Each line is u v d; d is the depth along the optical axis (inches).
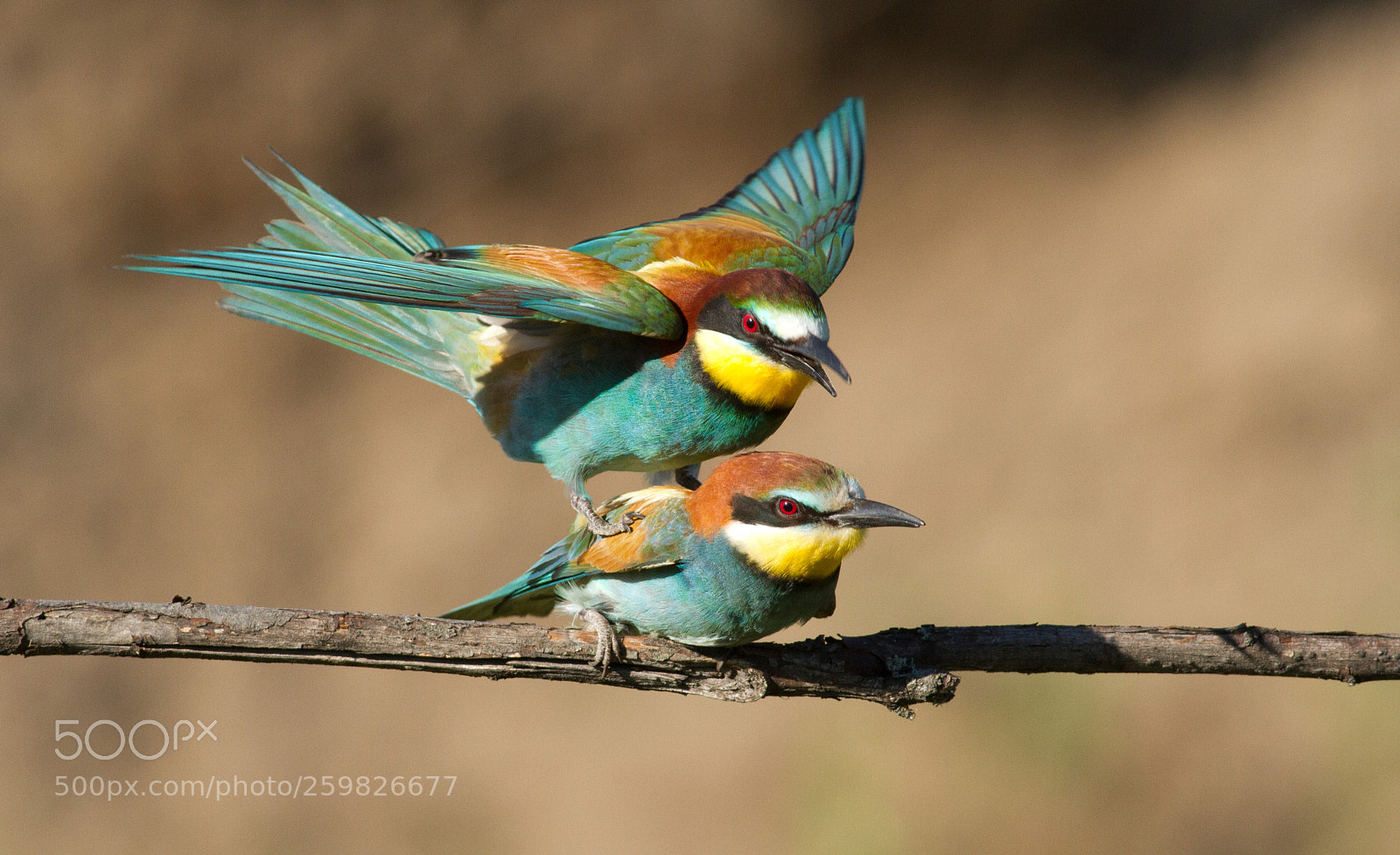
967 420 607.5
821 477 227.9
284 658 199.3
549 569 238.1
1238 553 525.3
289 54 698.8
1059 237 701.3
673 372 244.8
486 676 211.0
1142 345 629.3
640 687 220.2
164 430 618.5
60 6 685.9
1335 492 537.3
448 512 590.2
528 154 713.6
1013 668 224.8
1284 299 631.2
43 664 529.3
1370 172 675.4
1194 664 223.5
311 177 686.5
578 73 733.3
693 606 226.7
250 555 583.5
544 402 253.4
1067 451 584.7
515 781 497.0
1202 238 682.8
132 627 192.9
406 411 629.0
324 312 263.7
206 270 220.7
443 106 712.4
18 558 576.1
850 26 775.1
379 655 202.8
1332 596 499.2
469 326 257.6
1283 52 780.0
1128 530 545.6
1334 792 414.6
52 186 663.8
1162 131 753.6
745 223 284.7
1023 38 794.2
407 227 265.0
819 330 241.1
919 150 754.2
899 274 696.4
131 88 678.5
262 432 621.0
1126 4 807.7
